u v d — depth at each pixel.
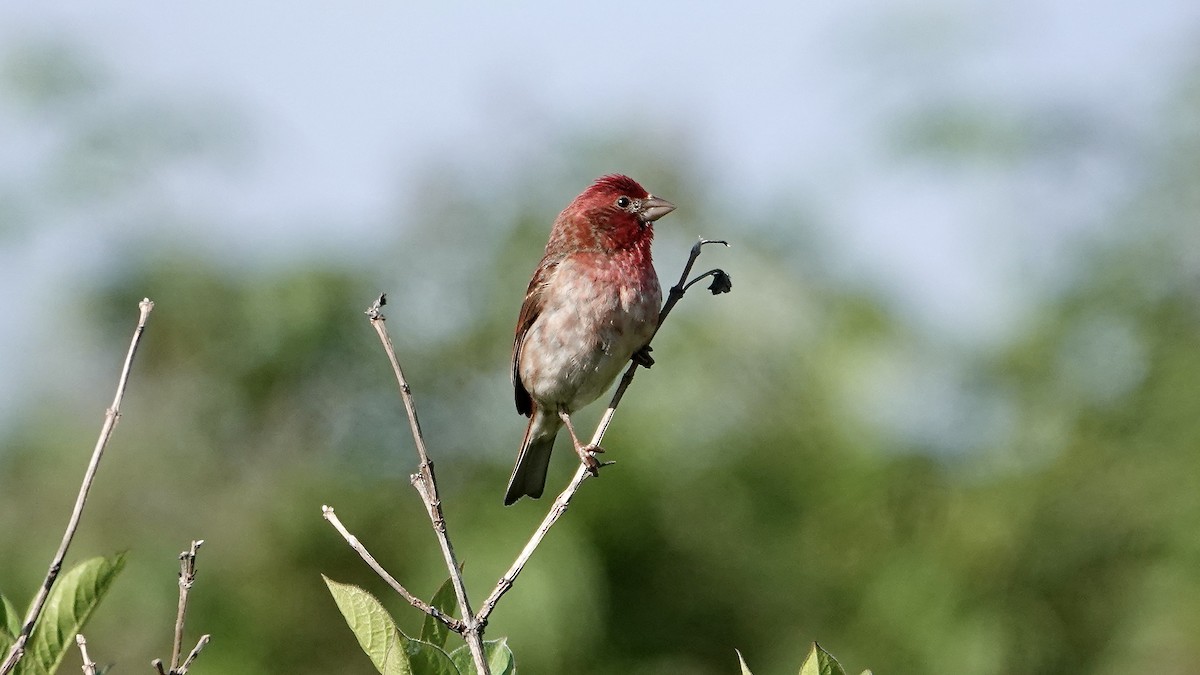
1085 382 13.80
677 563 13.66
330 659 13.29
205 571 13.42
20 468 14.12
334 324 14.22
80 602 5.93
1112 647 13.18
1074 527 13.52
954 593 13.54
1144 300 13.79
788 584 13.84
